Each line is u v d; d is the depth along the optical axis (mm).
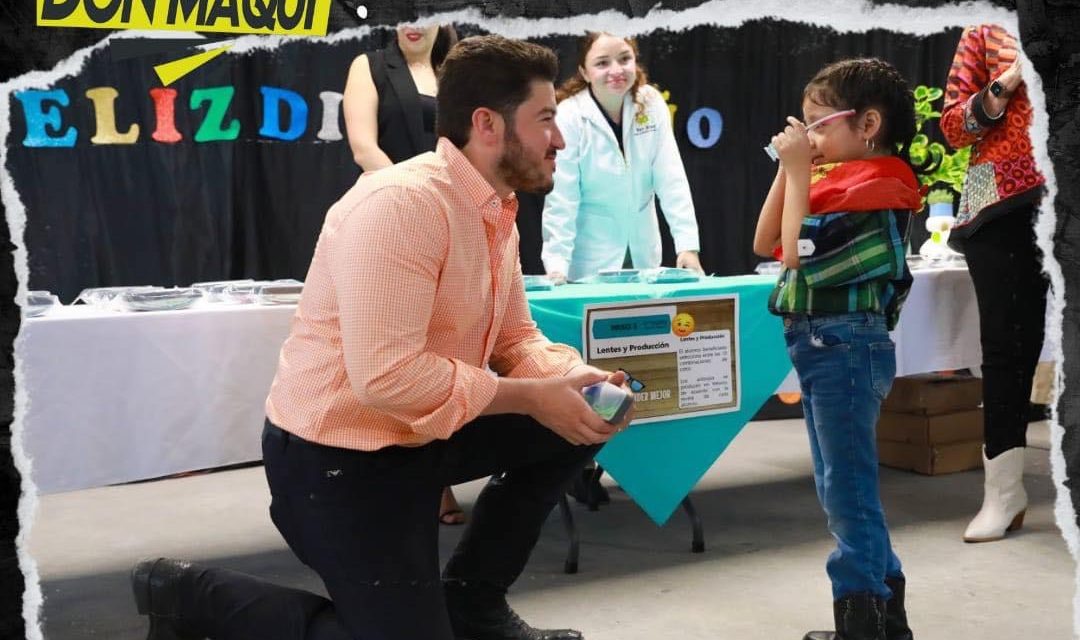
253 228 3928
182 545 2889
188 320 2098
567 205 3004
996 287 2680
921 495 3246
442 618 1646
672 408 2504
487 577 1895
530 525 1878
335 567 1623
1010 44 2576
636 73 3090
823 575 2518
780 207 2010
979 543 2738
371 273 1494
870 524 1887
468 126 1615
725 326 2574
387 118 2842
